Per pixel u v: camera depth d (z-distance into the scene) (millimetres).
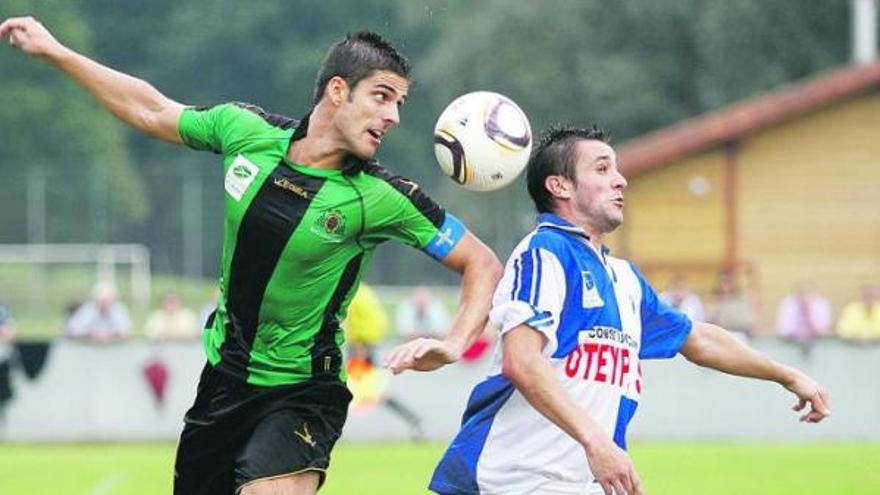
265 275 23922
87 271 149000
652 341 23594
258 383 24328
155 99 25000
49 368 73625
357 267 24266
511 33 168875
